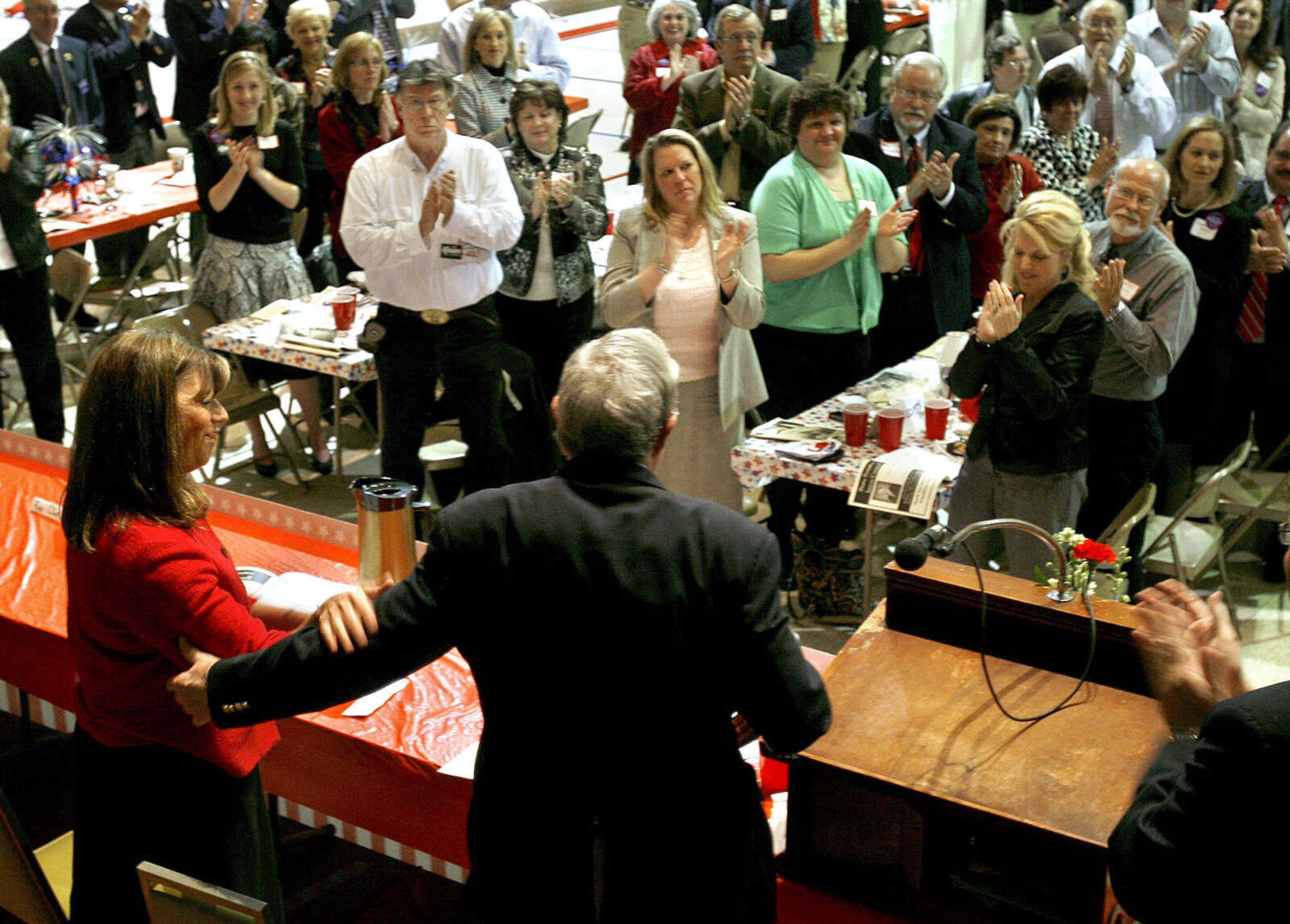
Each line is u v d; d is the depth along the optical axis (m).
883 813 2.00
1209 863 1.35
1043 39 7.62
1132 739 2.04
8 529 3.33
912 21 8.76
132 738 2.14
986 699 2.16
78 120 7.14
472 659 1.73
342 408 6.27
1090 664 2.14
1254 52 7.21
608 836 1.70
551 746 1.69
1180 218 4.50
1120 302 3.79
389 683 1.74
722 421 4.30
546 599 1.67
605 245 5.90
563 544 1.68
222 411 2.14
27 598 3.00
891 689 2.19
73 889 2.30
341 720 2.55
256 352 5.02
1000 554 3.71
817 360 4.62
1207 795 1.35
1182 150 4.41
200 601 1.99
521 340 5.12
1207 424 4.66
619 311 4.24
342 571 3.13
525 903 1.74
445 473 4.87
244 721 1.81
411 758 2.43
